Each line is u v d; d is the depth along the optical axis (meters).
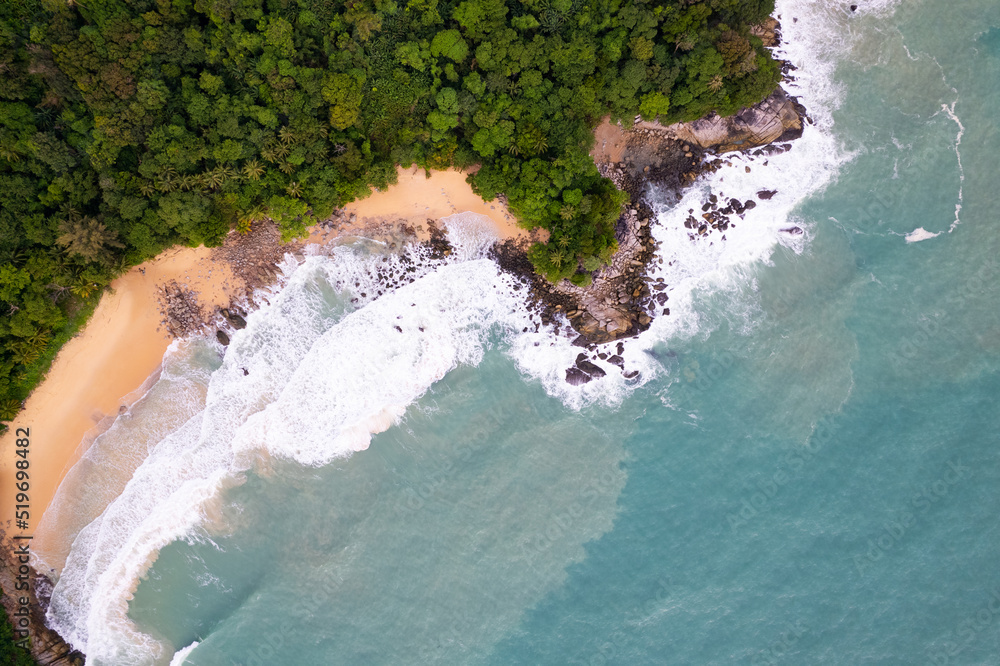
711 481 42.66
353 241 42.78
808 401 43.09
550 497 42.62
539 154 41.06
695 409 43.56
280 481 41.97
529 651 41.50
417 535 42.06
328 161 40.44
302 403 42.16
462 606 41.62
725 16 40.59
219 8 36.97
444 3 40.22
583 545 42.31
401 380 42.97
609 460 43.06
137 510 41.00
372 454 42.53
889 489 42.03
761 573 41.56
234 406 41.75
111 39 36.75
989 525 41.31
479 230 43.16
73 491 41.06
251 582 41.50
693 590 41.53
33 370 40.47
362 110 40.28
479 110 40.03
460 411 43.31
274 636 41.03
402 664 41.00
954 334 43.31
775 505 42.16
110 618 40.50
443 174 42.72
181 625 40.97
